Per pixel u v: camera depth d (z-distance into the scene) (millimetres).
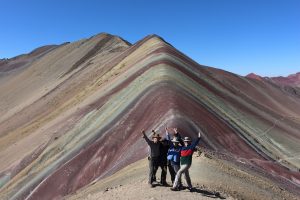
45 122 54719
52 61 113875
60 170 29297
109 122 33812
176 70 42562
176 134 14602
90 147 30438
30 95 94312
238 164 24859
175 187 14602
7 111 90250
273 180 25594
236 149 30062
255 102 57156
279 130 44531
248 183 19234
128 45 108375
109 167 26781
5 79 131250
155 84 36469
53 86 85750
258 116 46688
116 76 52844
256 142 35406
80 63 101688
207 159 19531
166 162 15273
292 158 36000
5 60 162125
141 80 40906
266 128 42844
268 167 29312
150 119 29531
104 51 101562
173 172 15352
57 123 44719
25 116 71000
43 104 71438
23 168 37406
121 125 31547
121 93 40406
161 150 15203
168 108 29328
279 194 20766
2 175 38312
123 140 29500
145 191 14938
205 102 36969
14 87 110500
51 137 39938
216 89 47625
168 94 32969
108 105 39250
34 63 126438
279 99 79625
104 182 21969
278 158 34125
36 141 43156
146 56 51656
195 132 27078
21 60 157500
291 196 22031
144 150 24156
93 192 20734
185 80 40344
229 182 17734
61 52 118625
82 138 34656
